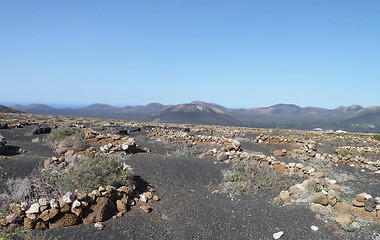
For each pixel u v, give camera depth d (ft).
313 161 46.75
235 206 26.94
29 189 22.03
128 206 24.11
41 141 52.75
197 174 36.37
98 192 21.90
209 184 33.78
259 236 21.42
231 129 106.63
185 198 27.78
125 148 42.14
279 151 49.65
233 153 42.88
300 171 38.01
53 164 28.32
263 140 64.69
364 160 47.09
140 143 55.98
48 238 17.97
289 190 29.78
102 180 24.99
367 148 58.08
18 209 18.89
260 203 27.86
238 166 37.81
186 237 20.43
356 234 21.31
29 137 57.41
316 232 21.86
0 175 26.07
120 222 21.35
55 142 46.62
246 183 32.89
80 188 22.79
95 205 21.34
